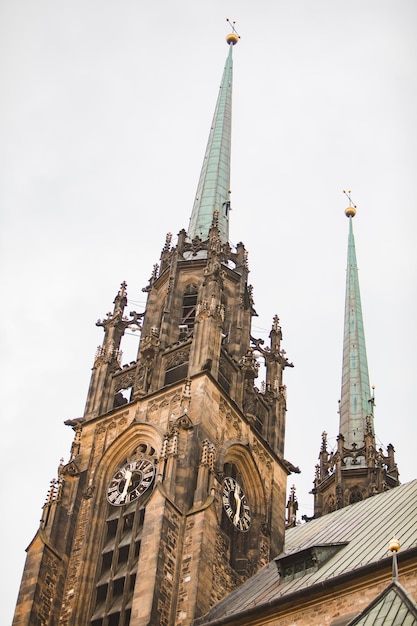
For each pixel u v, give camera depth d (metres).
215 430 86.88
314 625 67.31
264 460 92.44
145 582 74.44
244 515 86.94
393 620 53.00
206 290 96.81
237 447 89.06
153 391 91.19
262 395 98.19
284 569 77.81
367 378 122.00
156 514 78.19
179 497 80.44
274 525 88.94
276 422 97.00
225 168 120.38
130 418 90.44
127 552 82.06
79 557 82.81
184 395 87.12
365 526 81.81
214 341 92.25
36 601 79.25
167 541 76.94
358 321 129.25
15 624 77.94
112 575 80.75
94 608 79.81
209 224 112.38
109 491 86.81
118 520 84.38
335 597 67.81
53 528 84.19
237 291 102.94
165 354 94.56
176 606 74.56
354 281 135.38
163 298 102.94
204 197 115.94
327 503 109.00
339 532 83.94
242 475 89.69
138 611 72.88
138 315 102.94
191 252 105.94
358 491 108.38
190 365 90.44
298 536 90.94
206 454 82.94
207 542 77.75
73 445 91.06
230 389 93.06
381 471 109.19
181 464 82.50
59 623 79.50
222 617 72.38
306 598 68.62
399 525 77.31
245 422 91.50
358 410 117.25
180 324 98.56
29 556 82.38
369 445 110.88
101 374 97.00
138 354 97.00
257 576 83.00
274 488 91.50
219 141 124.31
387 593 55.38
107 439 90.38
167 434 84.00
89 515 85.44
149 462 86.12
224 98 133.25
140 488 85.00
